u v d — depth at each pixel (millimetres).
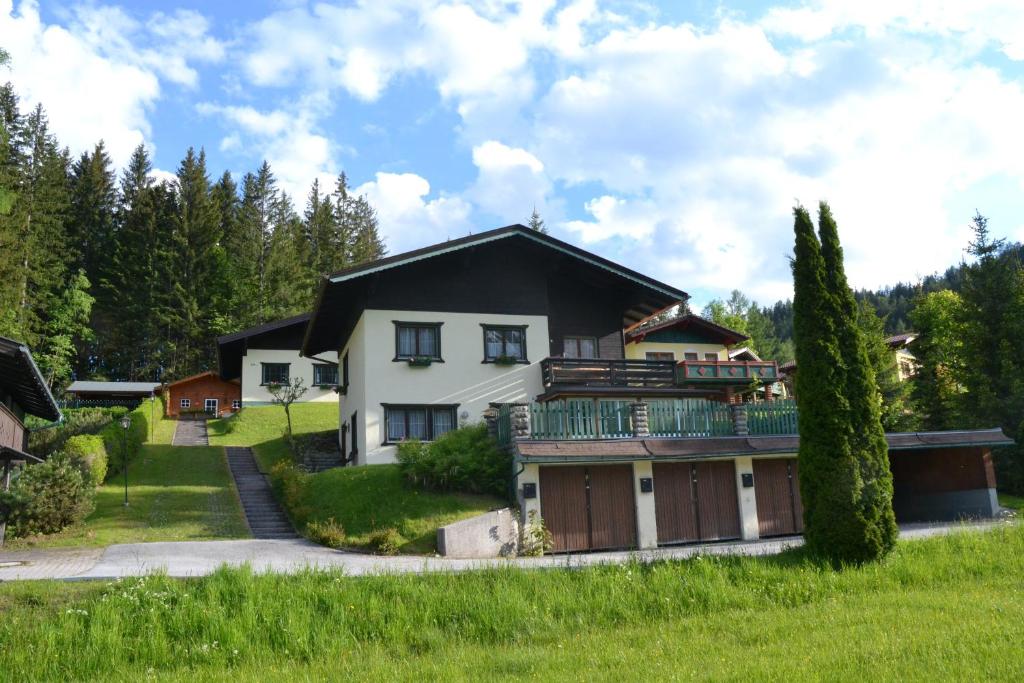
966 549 15328
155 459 29984
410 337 27438
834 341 15945
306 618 11430
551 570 13867
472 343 28016
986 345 36188
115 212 67562
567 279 30797
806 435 15844
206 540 19359
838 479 15172
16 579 12781
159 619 11242
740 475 22859
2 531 18328
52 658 10000
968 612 10797
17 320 40844
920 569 14055
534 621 11719
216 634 10930
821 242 16656
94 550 17641
